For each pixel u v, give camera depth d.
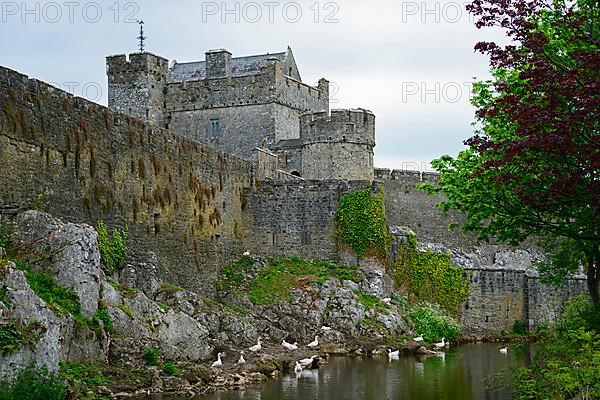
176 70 86.94
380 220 64.94
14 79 36.88
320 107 86.12
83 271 35.47
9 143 36.22
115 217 44.81
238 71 83.81
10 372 27.41
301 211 65.69
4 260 29.92
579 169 25.08
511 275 68.75
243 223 64.75
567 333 29.70
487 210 33.78
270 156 69.50
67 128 40.72
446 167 37.47
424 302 65.44
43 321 29.52
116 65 80.62
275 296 57.06
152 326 39.16
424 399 37.03
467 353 54.56
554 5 29.05
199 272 55.75
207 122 80.44
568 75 24.47
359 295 59.84
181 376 37.25
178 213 52.97
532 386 29.53
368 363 48.38
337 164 74.50
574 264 37.69
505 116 29.86
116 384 33.97
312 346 51.91
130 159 46.84
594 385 26.50
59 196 39.72
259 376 41.09
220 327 47.91
